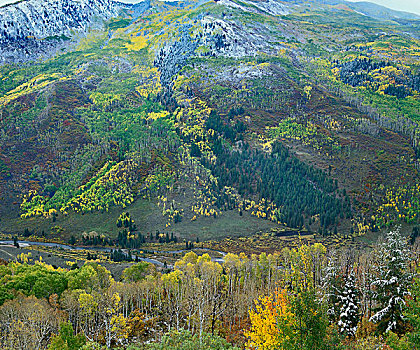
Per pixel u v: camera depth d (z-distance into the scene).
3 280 106.06
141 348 67.19
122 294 113.44
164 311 111.62
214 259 196.38
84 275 112.25
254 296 109.75
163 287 119.12
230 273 133.38
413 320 42.69
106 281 122.56
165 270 155.88
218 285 124.69
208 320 97.62
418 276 59.19
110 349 78.44
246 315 106.50
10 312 80.88
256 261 144.25
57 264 173.88
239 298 107.94
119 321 91.50
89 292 104.38
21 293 94.19
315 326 41.59
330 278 84.25
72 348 69.69
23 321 77.75
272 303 52.38
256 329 52.19
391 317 61.66
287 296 47.03
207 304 100.12
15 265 130.88
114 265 170.75
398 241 62.97
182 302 105.31
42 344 77.50
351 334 73.06
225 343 63.72
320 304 43.91
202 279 112.50
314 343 41.03
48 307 89.25
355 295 76.38
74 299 94.81
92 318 93.31
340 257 128.88
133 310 111.94
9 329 74.12
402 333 60.47
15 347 69.69
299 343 41.09
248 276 130.00
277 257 154.88
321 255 142.25
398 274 62.12
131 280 134.12
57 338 67.38
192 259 156.25
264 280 137.25
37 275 109.31
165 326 102.19
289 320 43.25
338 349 42.53
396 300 60.66
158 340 90.38
